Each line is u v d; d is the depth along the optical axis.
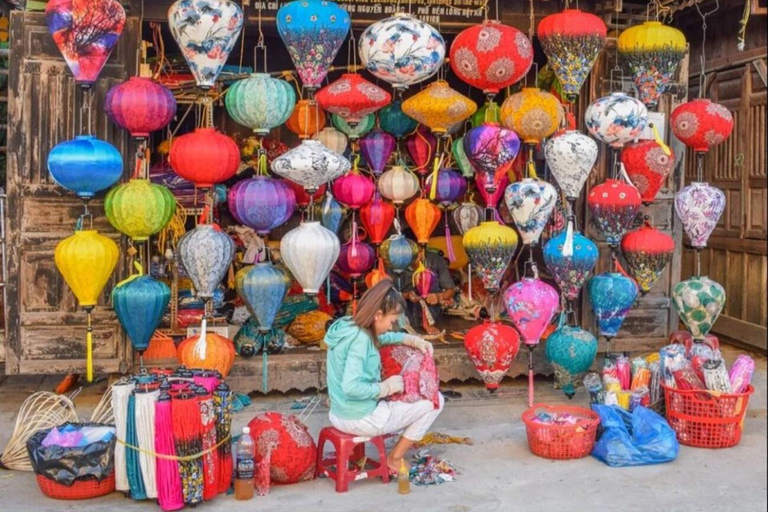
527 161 5.64
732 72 6.92
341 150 5.57
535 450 4.50
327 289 6.25
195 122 6.30
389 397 4.08
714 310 5.19
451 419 5.13
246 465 3.87
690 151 7.57
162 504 3.72
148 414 3.74
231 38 4.65
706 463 4.40
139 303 4.63
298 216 7.20
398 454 4.16
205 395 3.79
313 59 4.70
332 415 4.04
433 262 6.34
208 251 4.65
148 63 5.75
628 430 4.53
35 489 4.00
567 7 5.31
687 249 7.75
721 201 5.29
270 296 4.85
